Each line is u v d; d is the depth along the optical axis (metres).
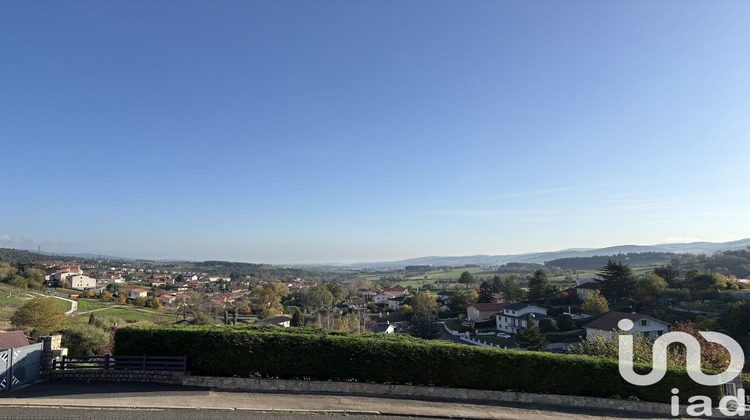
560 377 15.46
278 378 15.05
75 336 33.69
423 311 65.44
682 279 77.44
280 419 11.82
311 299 106.88
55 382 14.64
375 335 16.77
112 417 11.30
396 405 13.66
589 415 14.27
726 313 48.94
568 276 150.38
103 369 15.02
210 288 152.75
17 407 11.95
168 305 103.88
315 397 14.02
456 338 67.69
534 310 72.88
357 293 145.12
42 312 51.00
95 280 134.75
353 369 15.10
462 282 143.12
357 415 12.59
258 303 101.31
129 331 15.41
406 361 15.20
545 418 13.50
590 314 71.50
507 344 58.62
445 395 14.98
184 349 15.12
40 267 138.88
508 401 15.06
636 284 74.56
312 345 15.23
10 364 13.71
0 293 79.69
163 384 14.60
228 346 15.08
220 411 12.16
